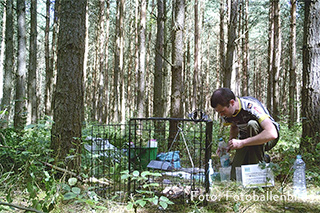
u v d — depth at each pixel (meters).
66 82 3.17
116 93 14.48
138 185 3.09
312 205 2.61
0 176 2.65
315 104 4.24
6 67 7.14
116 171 3.18
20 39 6.82
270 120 3.08
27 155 3.01
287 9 16.14
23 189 2.54
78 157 3.11
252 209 2.50
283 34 21.64
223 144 3.65
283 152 4.13
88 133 5.08
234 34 7.30
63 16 3.19
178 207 2.52
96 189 2.82
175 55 5.72
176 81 5.73
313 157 3.74
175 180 3.06
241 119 3.24
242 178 3.02
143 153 3.17
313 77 4.29
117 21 14.54
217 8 21.39
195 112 2.63
